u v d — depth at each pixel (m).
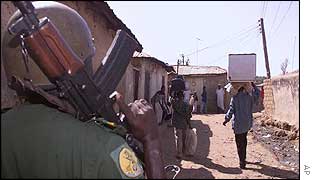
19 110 1.24
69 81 1.22
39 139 1.12
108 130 1.24
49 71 1.19
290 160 5.13
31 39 1.15
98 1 4.54
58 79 1.21
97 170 1.11
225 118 5.11
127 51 1.62
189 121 4.96
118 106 1.33
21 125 1.17
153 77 8.66
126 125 1.33
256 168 4.46
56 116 1.19
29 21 1.15
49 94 1.28
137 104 1.37
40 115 1.18
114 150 1.15
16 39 1.26
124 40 1.63
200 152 4.61
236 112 4.92
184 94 5.30
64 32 1.34
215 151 4.70
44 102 1.28
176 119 4.91
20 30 1.15
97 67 1.58
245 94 4.98
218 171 3.96
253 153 5.34
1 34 1.50
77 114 1.26
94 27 5.07
